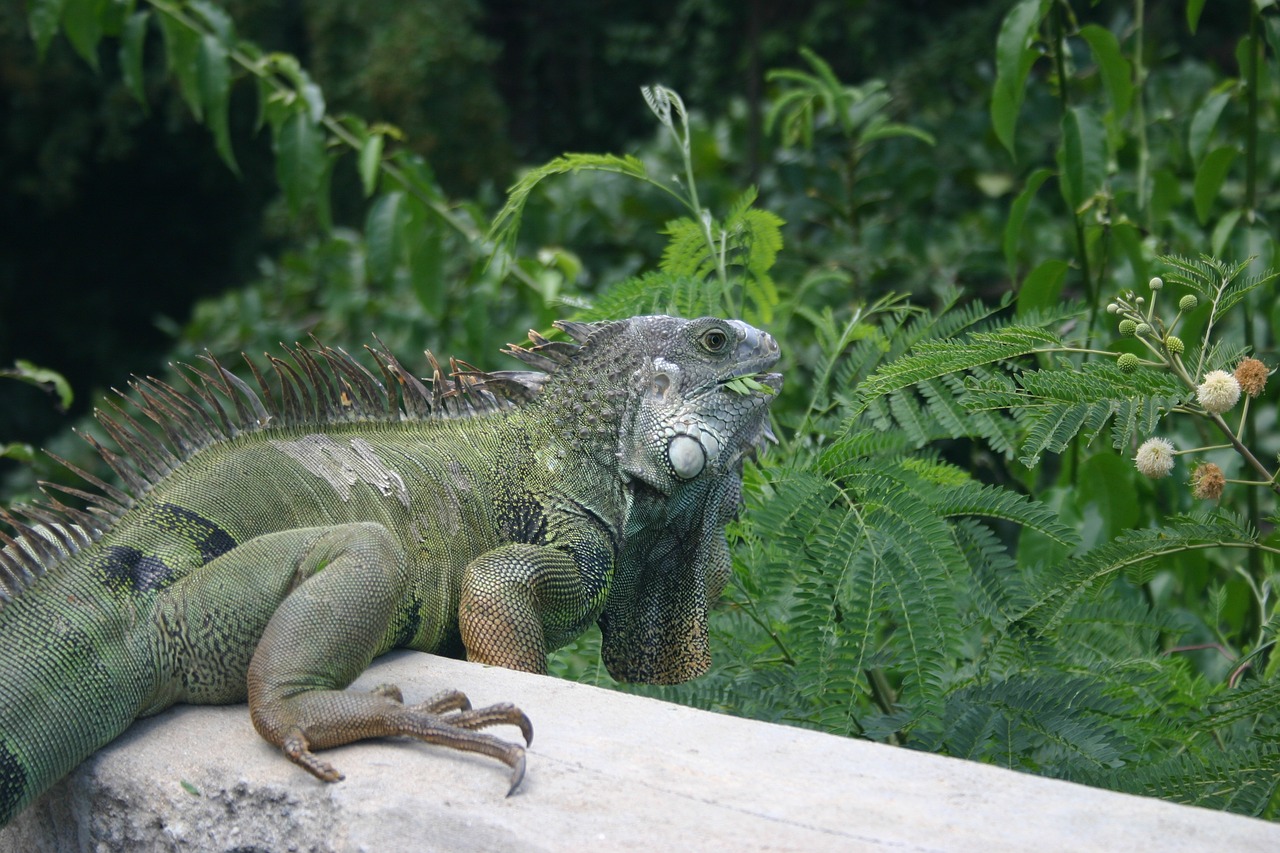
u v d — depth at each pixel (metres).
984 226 7.28
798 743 2.41
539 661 3.04
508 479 3.29
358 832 2.27
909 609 3.01
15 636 2.59
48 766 2.54
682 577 3.46
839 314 5.58
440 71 13.94
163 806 2.55
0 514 2.73
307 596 2.64
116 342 17.48
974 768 2.27
